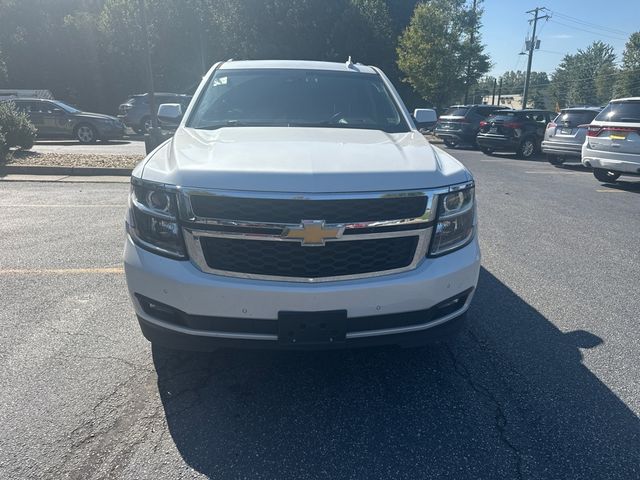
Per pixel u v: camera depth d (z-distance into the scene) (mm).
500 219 7273
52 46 35469
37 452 2426
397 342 2762
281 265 2551
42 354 3293
